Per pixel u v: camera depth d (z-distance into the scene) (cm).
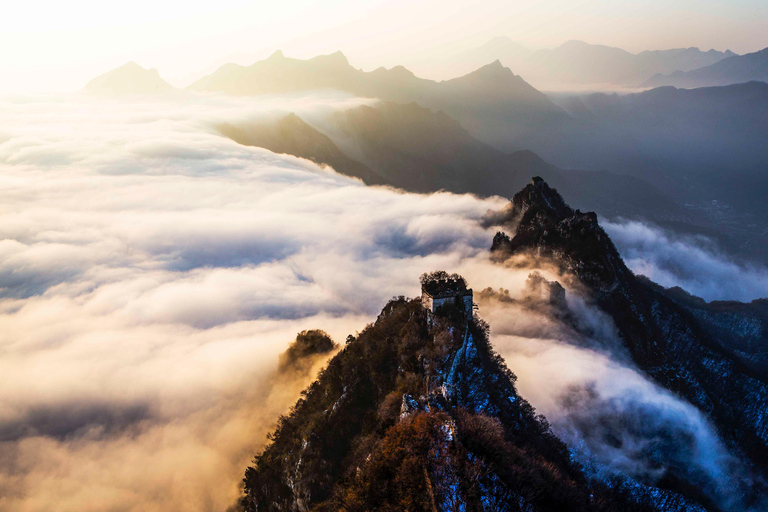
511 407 8962
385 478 6856
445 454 6781
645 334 14988
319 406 10800
